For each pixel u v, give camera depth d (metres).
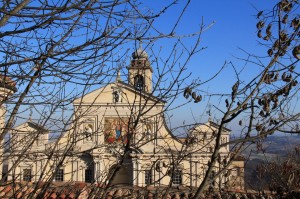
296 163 8.47
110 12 5.11
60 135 6.19
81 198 7.07
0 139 5.74
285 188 8.28
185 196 12.66
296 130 4.23
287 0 4.33
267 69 4.25
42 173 6.04
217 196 9.30
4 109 6.04
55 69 5.24
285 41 4.27
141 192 7.07
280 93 4.30
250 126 4.36
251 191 13.21
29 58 5.15
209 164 4.27
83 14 5.03
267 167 8.15
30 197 5.88
